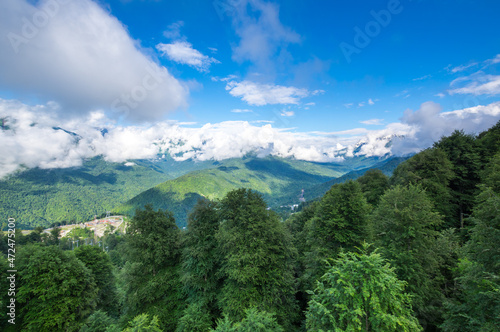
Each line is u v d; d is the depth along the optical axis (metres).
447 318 19.05
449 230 30.73
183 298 29.34
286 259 28.30
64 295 28.36
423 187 40.47
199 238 28.70
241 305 23.00
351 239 26.59
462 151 45.69
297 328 27.73
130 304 27.39
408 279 21.42
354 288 11.56
